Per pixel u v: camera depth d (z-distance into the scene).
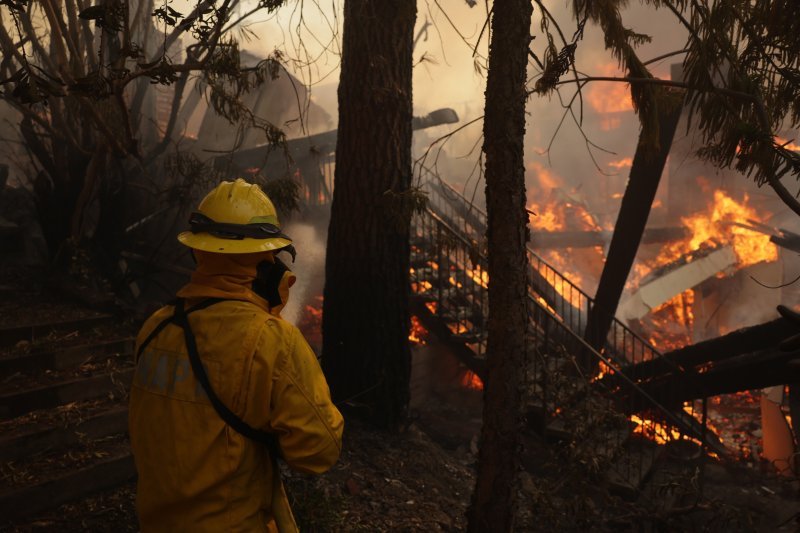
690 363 7.01
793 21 3.56
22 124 6.29
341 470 5.03
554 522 5.02
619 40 4.32
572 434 5.96
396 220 5.21
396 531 4.34
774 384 6.39
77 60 4.26
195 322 1.69
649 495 5.97
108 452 4.16
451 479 5.55
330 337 6.01
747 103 3.69
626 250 7.31
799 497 6.52
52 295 6.12
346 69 5.75
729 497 6.55
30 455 3.98
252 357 1.61
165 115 10.01
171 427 1.65
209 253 1.77
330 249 6.01
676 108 6.10
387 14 5.57
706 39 3.68
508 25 3.38
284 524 1.76
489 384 3.60
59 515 3.70
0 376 4.54
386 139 5.71
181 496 1.63
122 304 6.12
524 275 3.54
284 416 1.62
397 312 5.95
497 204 3.47
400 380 6.00
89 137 6.25
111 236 7.13
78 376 4.72
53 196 6.48
